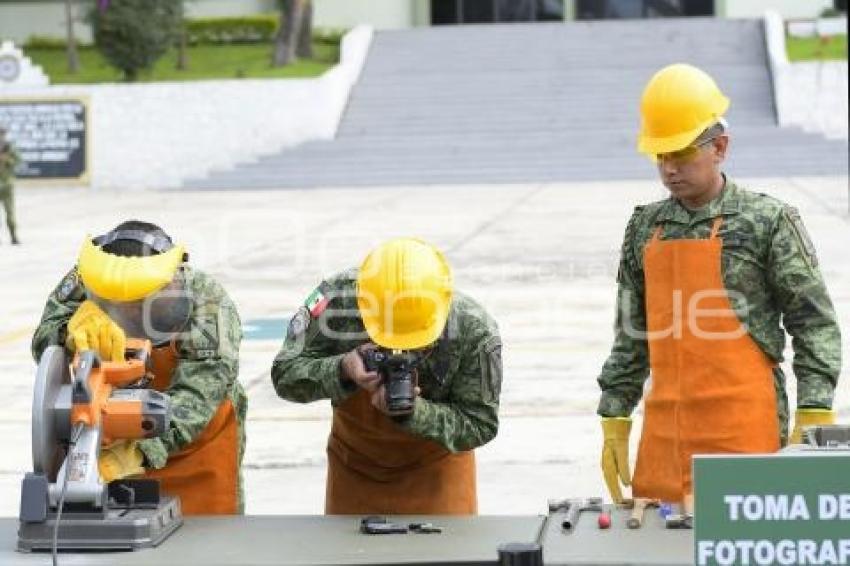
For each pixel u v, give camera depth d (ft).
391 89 248.52
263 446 62.69
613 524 29.86
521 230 148.15
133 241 32.32
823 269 113.80
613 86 244.63
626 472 35.99
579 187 201.05
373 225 157.79
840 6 284.20
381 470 36.17
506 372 78.33
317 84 235.81
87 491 28.53
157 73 255.50
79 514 28.68
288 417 68.13
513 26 265.75
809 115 226.38
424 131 235.61
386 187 213.66
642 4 296.71
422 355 33.63
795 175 206.80
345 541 29.04
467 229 150.61
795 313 34.27
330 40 284.41
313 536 29.55
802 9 282.15
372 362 32.63
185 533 29.94
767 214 34.27
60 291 34.99
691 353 34.37
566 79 247.50
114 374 29.84
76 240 157.38
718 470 25.67
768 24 252.21
